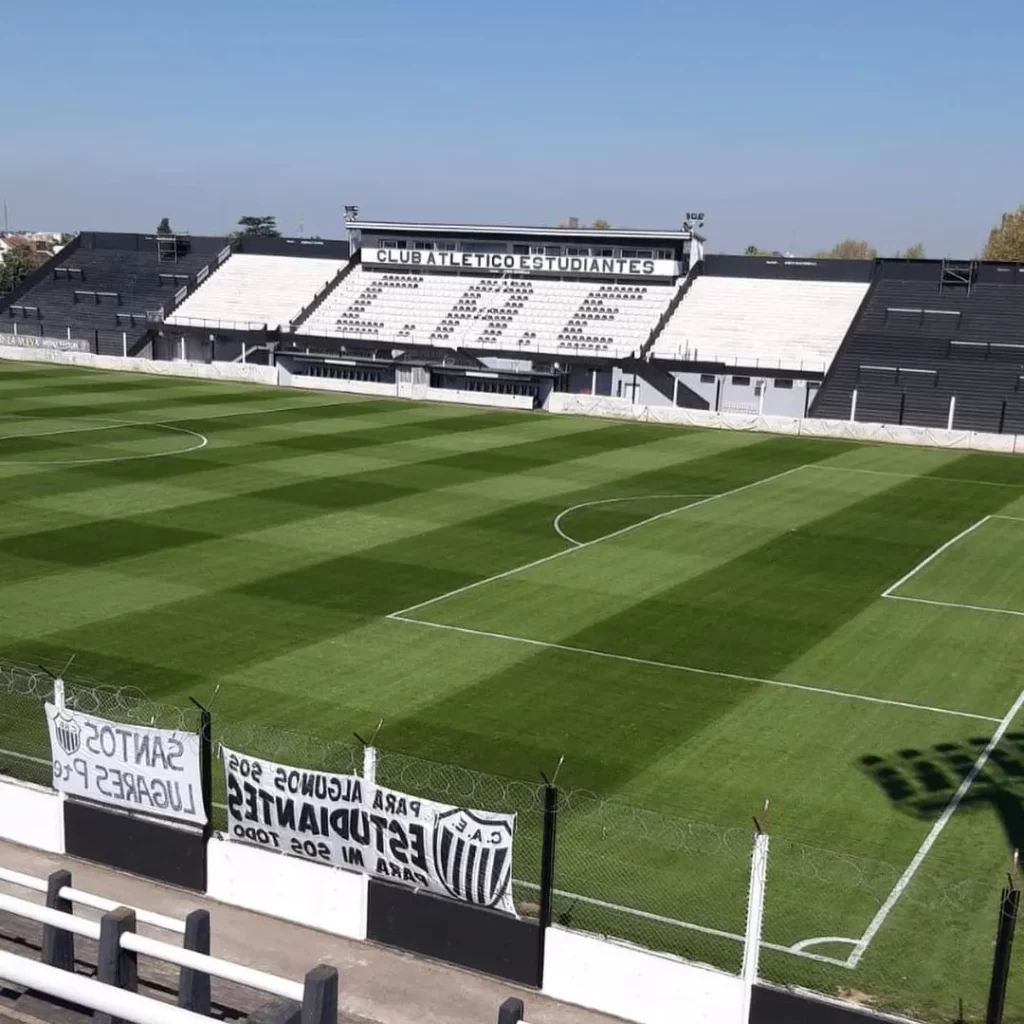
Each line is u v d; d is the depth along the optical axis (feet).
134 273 322.14
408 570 103.86
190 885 49.65
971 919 49.47
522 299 279.69
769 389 238.07
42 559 103.30
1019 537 126.00
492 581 101.19
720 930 47.85
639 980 41.47
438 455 169.07
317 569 103.19
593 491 144.97
